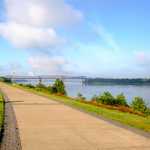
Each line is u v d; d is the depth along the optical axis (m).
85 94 58.84
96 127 12.88
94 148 9.08
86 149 8.94
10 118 15.55
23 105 23.42
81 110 19.75
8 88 62.12
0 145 9.43
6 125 13.27
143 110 24.78
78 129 12.38
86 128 12.62
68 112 18.55
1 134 11.17
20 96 35.16
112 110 21.38
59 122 14.27
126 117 16.27
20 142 9.89
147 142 9.88
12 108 20.89
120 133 11.47
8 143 9.73
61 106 22.64
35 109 20.31
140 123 13.95
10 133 11.43
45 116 16.50
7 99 29.80
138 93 72.31
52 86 48.69
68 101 27.64
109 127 12.86
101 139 10.36
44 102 26.36
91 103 27.67
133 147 9.21
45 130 12.14
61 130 12.14
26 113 17.91
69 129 12.38
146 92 79.12
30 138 10.54
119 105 28.31
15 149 8.94
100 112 18.53
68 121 14.61
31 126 13.10
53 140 10.22
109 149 8.94
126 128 12.62
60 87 47.50
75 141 10.05
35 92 45.12
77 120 14.96
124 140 10.20
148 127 12.80
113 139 10.36
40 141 10.07
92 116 16.53
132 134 11.28
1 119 14.91
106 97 29.33
